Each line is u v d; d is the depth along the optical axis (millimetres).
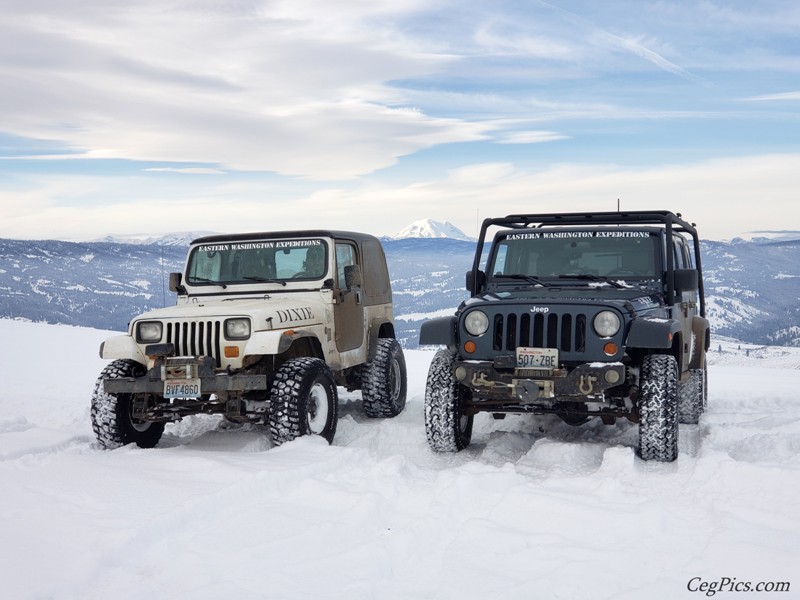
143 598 3018
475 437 6758
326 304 6969
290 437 5762
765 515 3742
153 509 4027
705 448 5781
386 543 3578
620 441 6395
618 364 5266
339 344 7121
